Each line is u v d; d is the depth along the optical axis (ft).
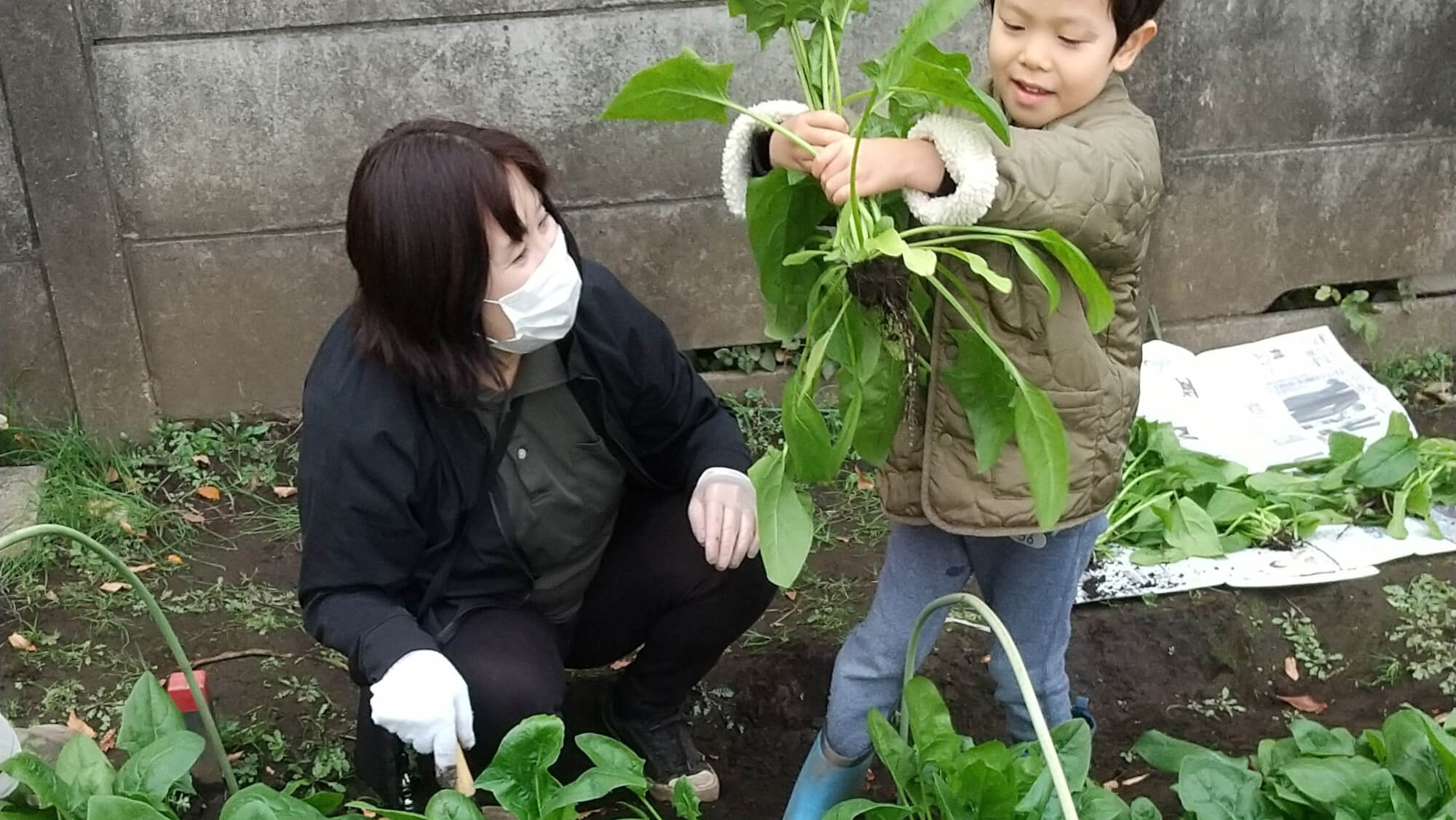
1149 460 9.78
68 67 9.62
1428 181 11.70
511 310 5.54
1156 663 8.28
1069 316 5.42
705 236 10.83
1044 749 5.03
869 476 10.37
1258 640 8.41
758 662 8.30
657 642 7.00
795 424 5.00
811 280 5.63
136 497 9.97
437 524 6.24
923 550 6.22
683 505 6.96
